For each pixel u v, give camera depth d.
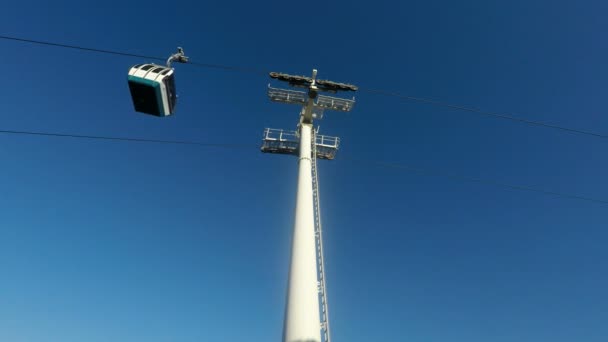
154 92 9.91
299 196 12.82
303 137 14.80
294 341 9.71
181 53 11.14
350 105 15.60
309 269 10.96
